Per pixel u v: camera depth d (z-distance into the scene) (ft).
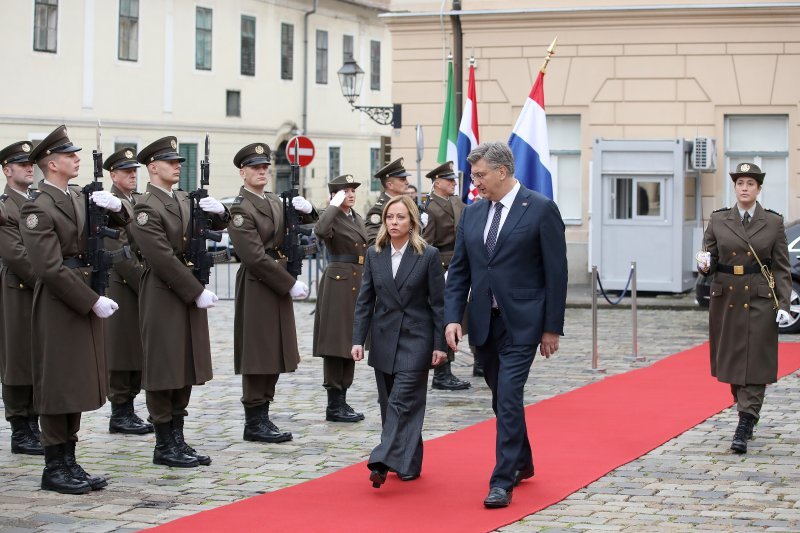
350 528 23.63
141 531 23.41
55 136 27.27
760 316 31.42
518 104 76.23
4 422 35.94
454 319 26.94
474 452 30.76
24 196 31.07
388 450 26.99
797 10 70.44
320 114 149.28
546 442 31.78
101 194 27.71
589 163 75.15
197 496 26.53
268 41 139.85
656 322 60.23
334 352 35.27
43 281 26.89
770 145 72.64
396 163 38.34
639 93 73.87
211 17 131.23
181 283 29.63
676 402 37.60
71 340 27.17
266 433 32.71
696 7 71.82
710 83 72.59
